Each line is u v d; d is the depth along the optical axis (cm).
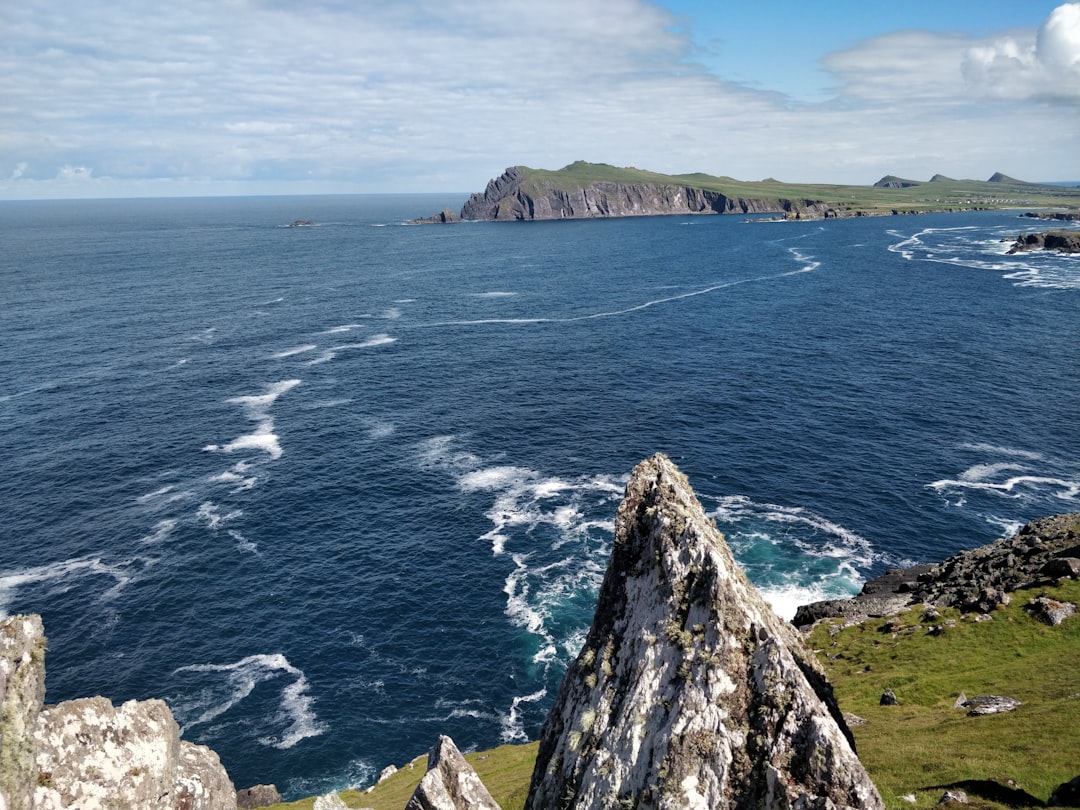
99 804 1524
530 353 13988
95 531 7462
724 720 1739
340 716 5266
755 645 1864
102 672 5616
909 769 2820
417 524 7656
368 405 11062
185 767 1795
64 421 10250
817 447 9194
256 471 8812
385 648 5922
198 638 6000
